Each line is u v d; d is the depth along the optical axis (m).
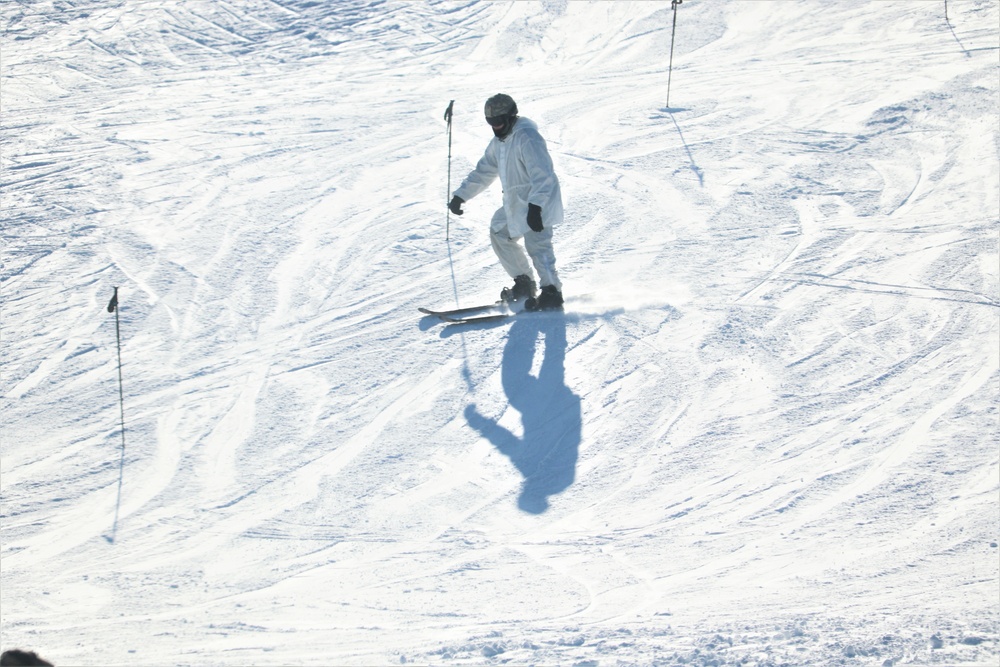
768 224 39.09
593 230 39.44
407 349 31.02
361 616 19.00
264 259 38.16
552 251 32.53
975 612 17.97
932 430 25.39
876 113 50.66
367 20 75.81
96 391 29.03
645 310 32.66
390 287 35.66
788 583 19.72
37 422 27.44
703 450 25.19
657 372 28.91
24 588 20.45
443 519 22.91
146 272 37.06
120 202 44.12
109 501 23.84
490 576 20.50
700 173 44.72
